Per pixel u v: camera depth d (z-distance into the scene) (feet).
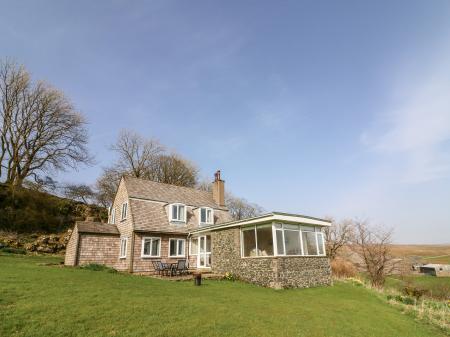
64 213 116.06
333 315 38.63
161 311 31.14
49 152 119.24
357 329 33.86
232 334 26.89
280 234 61.46
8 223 95.71
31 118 115.03
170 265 67.00
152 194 90.38
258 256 61.82
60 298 31.99
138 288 41.73
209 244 84.84
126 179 90.53
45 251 89.76
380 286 87.10
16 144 111.34
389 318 42.60
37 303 29.45
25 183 116.57
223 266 70.08
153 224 80.53
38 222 103.09
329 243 135.03
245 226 67.36
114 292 37.17
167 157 172.24
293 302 44.27
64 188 142.61
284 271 58.54
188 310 32.60
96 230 78.79
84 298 32.89
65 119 122.21
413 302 60.08
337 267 106.22
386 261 114.32
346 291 62.34
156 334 24.97
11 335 22.31
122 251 79.30
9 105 111.24
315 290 59.16
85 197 151.53
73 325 25.12
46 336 22.71
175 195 97.35
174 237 82.89
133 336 24.13
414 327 40.34
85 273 50.44
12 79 111.55
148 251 77.36
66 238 100.12
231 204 202.80
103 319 27.07
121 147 157.79
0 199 100.89
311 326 32.30
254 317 32.83
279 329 29.81
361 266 117.19
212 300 38.96
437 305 60.18
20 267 50.49
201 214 93.25
